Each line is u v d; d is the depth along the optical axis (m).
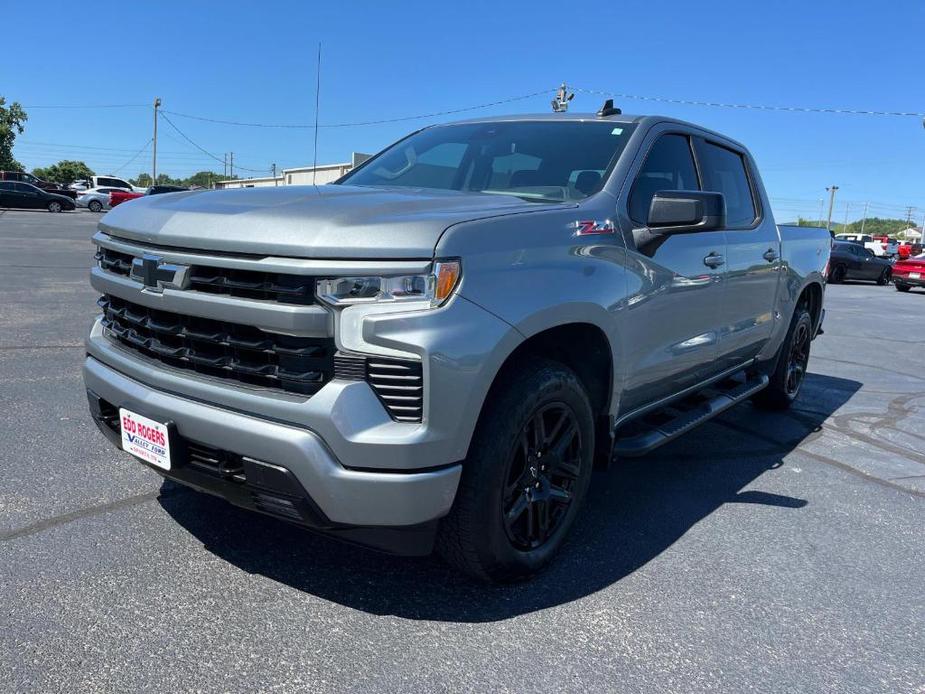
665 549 3.36
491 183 3.64
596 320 3.02
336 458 2.33
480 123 4.25
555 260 2.83
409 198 2.88
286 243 2.37
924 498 4.18
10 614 2.55
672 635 2.65
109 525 3.26
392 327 2.32
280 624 2.58
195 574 2.89
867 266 25.52
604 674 2.40
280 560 3.04
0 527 3.18
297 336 2.37
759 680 2.41
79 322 8.01
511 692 2.28
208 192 3.06
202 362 2.59
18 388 5.29
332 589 2.84
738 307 4.52
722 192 4.54
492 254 2.55
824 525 3.72
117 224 2.96
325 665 2.37
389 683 2.29
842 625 2.78
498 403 2.64
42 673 2.25
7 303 9.07
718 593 2.97
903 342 10.52
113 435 2.96
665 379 3.81
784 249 5.27
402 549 2.53
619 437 3.70
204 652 2.40
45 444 4.19
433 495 2.40
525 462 2.81
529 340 2.81
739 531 3.60
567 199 3.37
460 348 2.38
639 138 3.72
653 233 3.38
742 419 5.80
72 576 2.82
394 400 2.36
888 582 3.14
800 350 6.02
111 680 2.24
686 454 4.84
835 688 2.39
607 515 3.73
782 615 2.82
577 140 3.76
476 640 2.55
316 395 2.36
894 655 2.60
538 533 2.97
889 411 6.23
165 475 2.81
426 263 2.36
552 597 2.87
